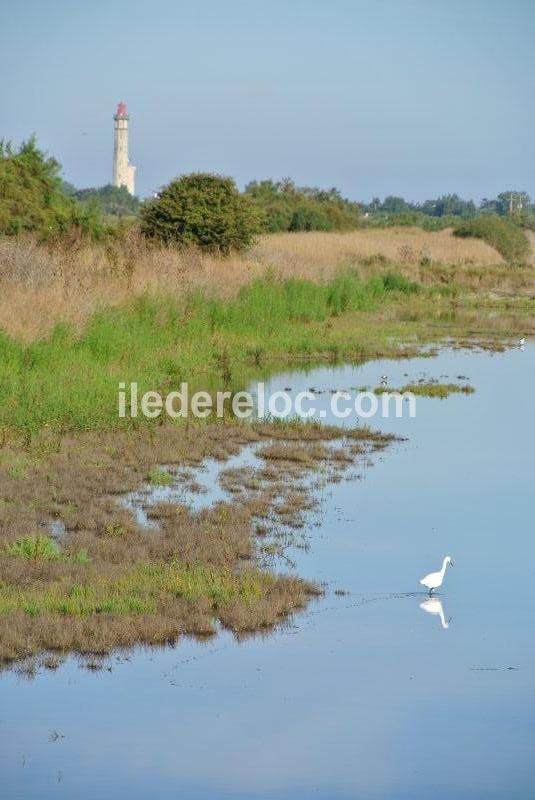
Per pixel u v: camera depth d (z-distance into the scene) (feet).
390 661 64.08
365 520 89.92
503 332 221.87
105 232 241.14
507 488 100.63
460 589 75.31
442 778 52.01
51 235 221.66
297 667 63.05
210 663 63.41
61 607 68.23
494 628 68.90
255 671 62.54
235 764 53.11
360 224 469.16
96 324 150.92
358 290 241.55
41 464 101.76
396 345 195.21
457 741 55.42
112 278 179.93
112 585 71.97
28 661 62.95
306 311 212.43
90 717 57.31
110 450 108.17
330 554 81.41
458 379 161.27
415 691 60.54
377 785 51.42
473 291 304.30
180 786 51.13
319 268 255.70
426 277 317.42
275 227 408.46
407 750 54.49
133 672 62.23
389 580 76.48
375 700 59.52
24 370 129.49
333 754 54.13
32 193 231.71
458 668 63.31
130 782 51.29
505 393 150.41
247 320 191.42
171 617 67.67
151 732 56.03
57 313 147.84
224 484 98.89
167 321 171.83
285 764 52.85
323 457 110.63
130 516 87.04
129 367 142.51
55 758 53.36
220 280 204.33
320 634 67.56
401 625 69.05
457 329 223.71
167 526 85.30
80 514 86.89
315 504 94.02
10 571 73.51
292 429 122.62
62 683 60.75
